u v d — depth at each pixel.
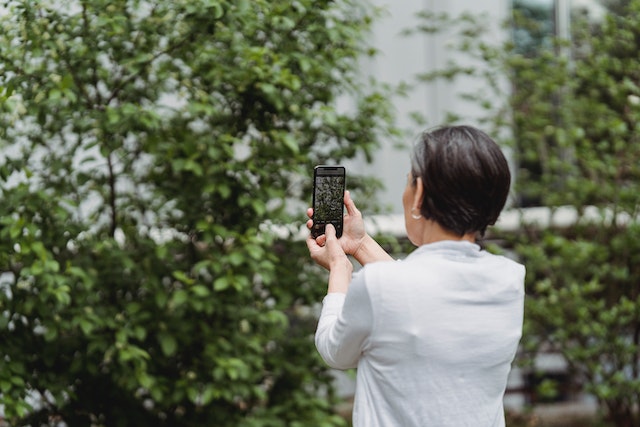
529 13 7.18
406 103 6.97
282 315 4.53
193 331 4.60
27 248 4.01
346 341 2.23
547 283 5.80
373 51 4.96
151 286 4.47
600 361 6.18
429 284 2.19
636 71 6.02
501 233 6.34
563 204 6.24
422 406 2.17
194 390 4.44
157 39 4.45
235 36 4.38
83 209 4.98
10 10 4.16
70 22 4.28
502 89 6.84
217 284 4.21
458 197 2.22
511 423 6.54
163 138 4.59
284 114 4.70
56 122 4.56
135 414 4.72
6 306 4.29
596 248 5.82
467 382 2.20
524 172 6.50
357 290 2.19
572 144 6.02
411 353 2.17
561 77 6.08
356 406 2.25
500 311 2.24
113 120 4.01
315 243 2.63
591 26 7.05
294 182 5.06
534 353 6.22
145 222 4.85
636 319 6.01
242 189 4.58
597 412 6.15
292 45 4.62
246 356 4.57
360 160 6.75
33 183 4.64
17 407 4.03
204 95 4.29
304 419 4.81
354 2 5.08
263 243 4.45
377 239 5.04
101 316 4.36
